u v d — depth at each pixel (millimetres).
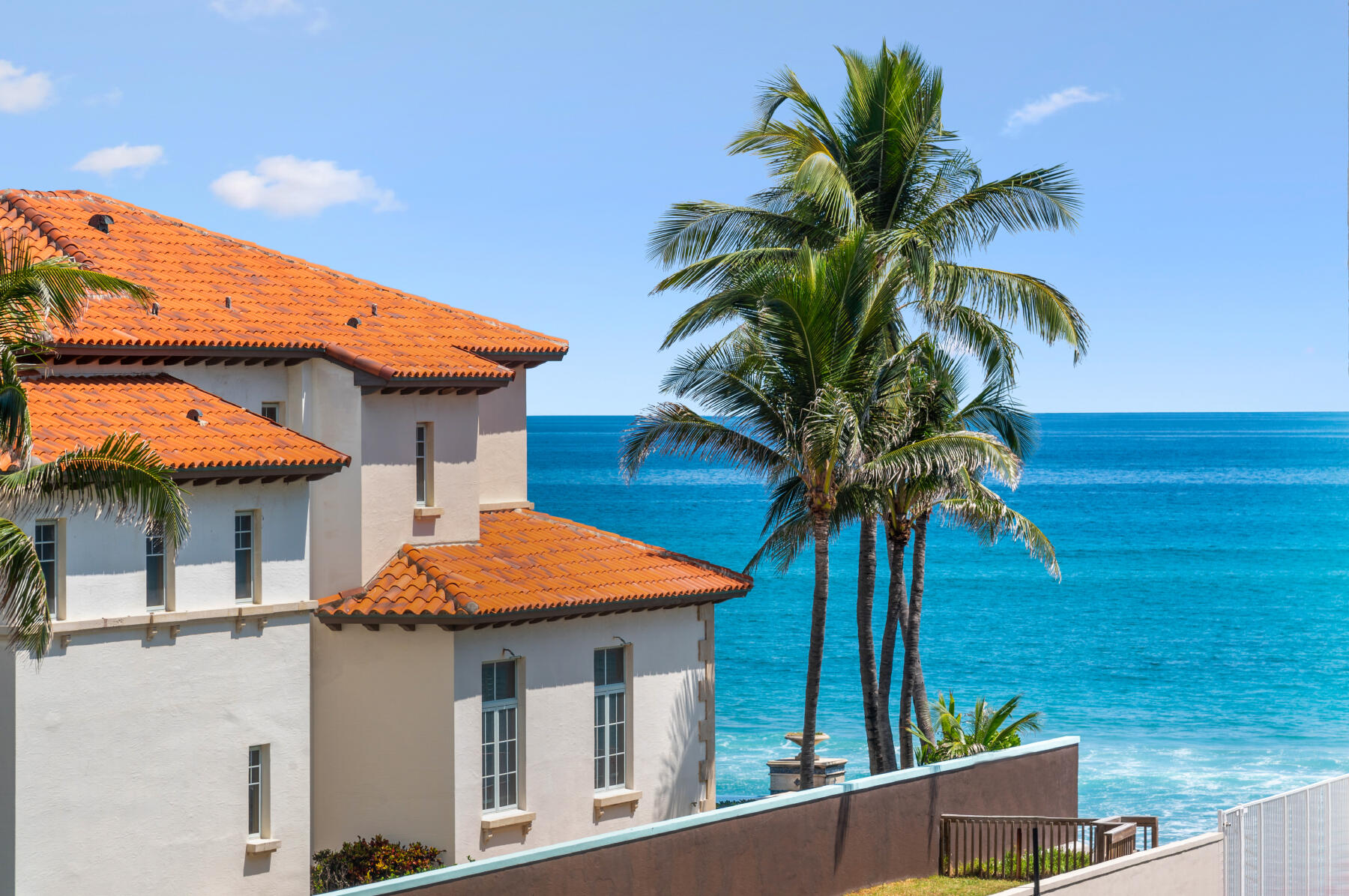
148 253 25766
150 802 19297
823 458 26141
